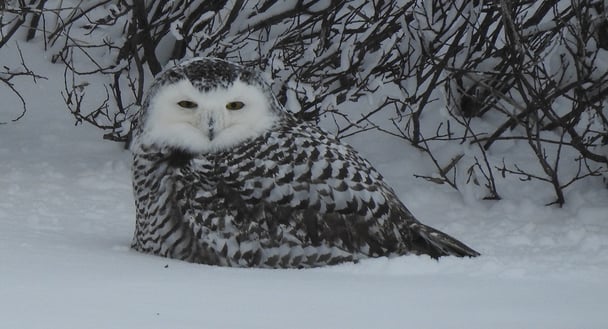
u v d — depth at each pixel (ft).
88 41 48.83
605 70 43.57
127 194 39.68
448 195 41.60
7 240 30.76
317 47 43.16
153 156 30.37
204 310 22.77
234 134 29.99
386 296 24.79
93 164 42.24
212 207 29.63
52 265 27.12
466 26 44.34
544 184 42.37
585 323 22.74
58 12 44.78
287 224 29.45
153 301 23.30
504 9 39.40
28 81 47.34
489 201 41.29
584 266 29.99
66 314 21.75
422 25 44.55
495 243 35.40
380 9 44.21
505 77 45.42
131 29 44.78
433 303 24.21
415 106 44.91
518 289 26.00
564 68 42.98
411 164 44.11
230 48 45.93
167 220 30.07
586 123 45.78
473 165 41.86
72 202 38.19
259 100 30.25
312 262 29.48
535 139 42.09
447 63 44.93
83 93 44.55
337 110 43.60
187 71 30.22
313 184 29.71
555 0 44.50
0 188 38.75
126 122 43.47
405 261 28.32
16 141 43.80
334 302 23.99
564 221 38.83
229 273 27.45
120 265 27.89
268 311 22.93
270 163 29.84
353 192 29.89
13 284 24.30
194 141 29.91
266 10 45.50
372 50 44.80
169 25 46.42
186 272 27.27
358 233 29.73
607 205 39.99
